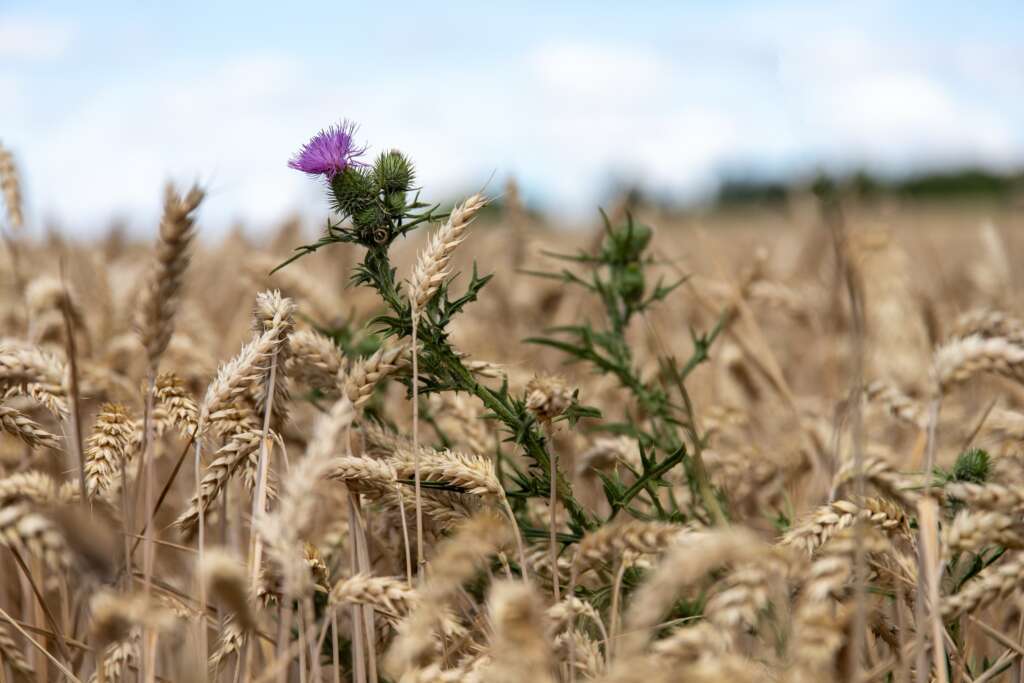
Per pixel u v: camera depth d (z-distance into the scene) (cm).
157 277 118
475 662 117
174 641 137
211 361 173
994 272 217
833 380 187
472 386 132
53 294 168
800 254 285
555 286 203
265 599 123
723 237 421
